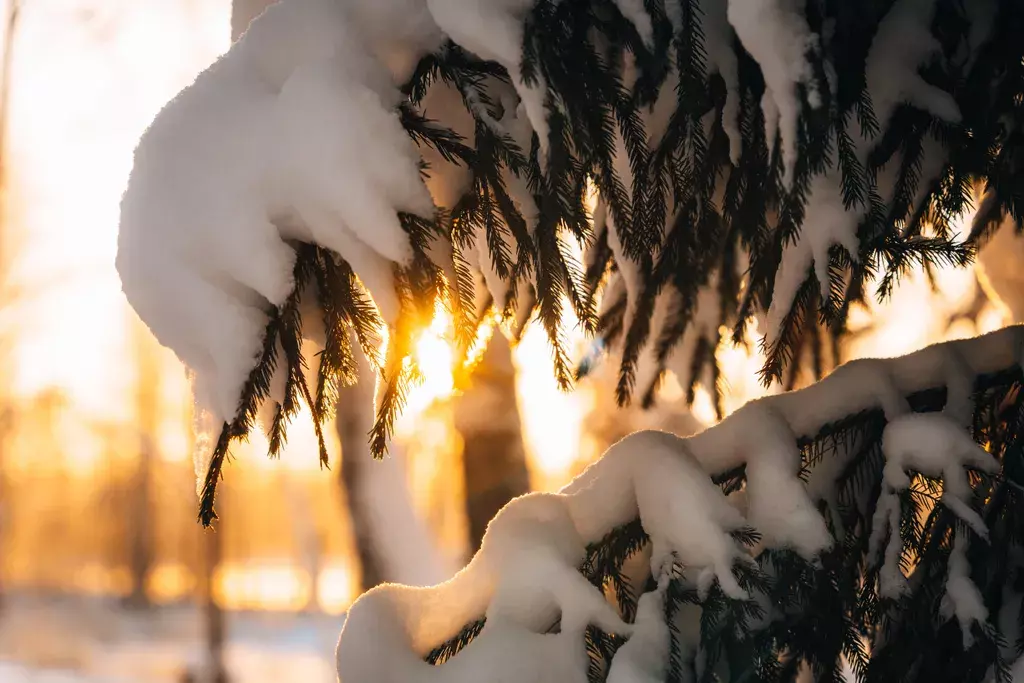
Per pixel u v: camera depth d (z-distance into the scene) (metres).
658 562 1.50
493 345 2.14
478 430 2.14
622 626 1.47
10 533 16.45
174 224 1.46
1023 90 1.51
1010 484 1.51
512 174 1.51
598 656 1.50
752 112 1.54
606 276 1.85
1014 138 1.53
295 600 14.05
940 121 1.53
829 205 1.50
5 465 14.30
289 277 1.45
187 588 14.25
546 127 1.46
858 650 1.51
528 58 1.45
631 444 1.55
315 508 12.02
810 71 1.42
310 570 12.51
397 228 1.43
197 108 1.47
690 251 1.73
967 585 1.49
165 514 14.64
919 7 1.52
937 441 1.50
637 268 1.71
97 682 7.83
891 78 1.51
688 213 1.62
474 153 1.48
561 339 1.53
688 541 1.49
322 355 1.48
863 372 1.57
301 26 1.47
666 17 1.48
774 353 1.61
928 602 1.51
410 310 1.44
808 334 1.96
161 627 11.61
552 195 1.48
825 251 1.51
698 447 1.55
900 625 1.52
